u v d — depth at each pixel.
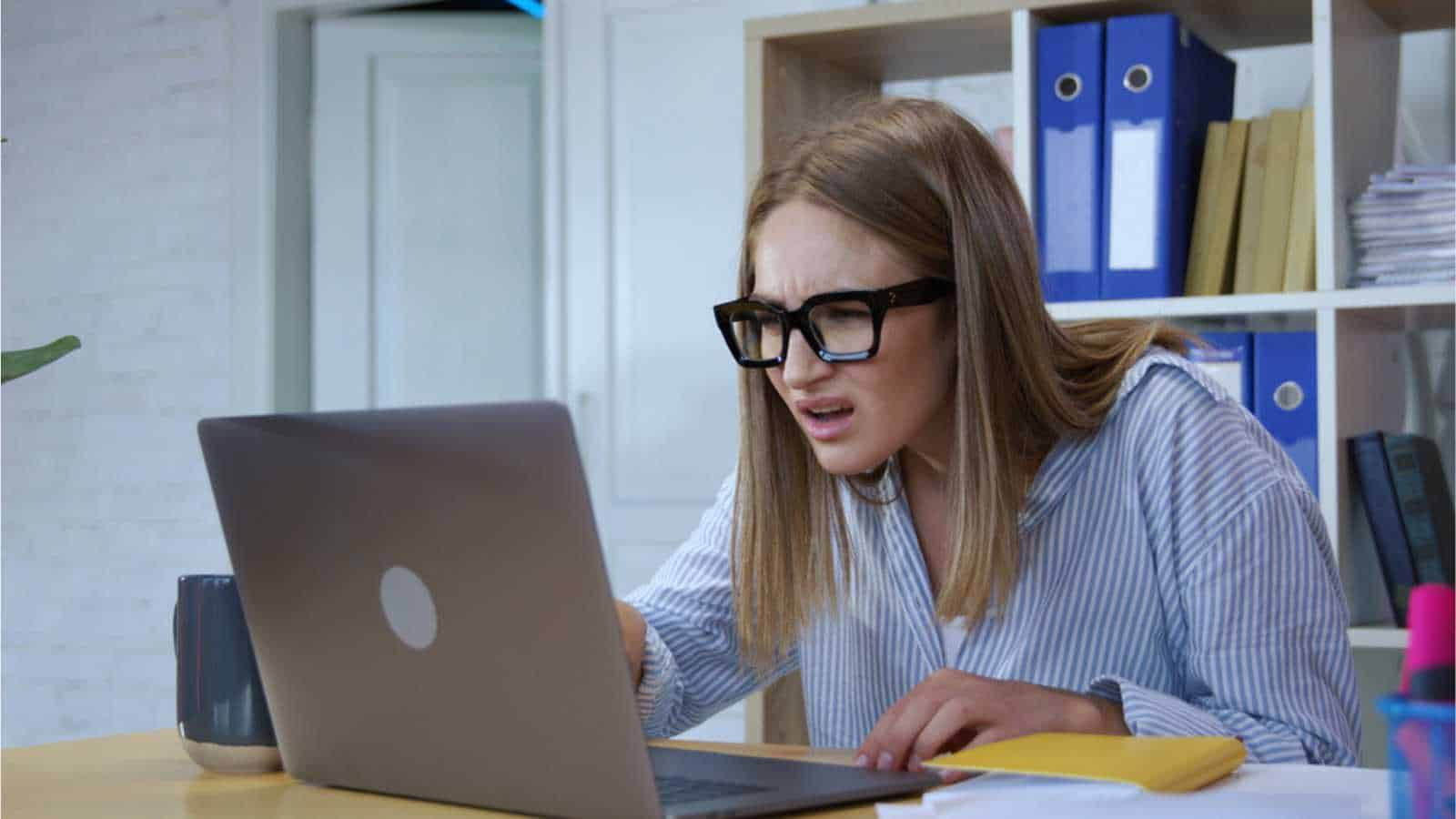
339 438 1.00
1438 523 2.16
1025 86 2.29
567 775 0.93
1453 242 2.10
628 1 3.55
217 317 4.08
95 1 4.25
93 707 4.23
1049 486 1.38
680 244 3.50
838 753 1.23
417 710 1.01
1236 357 2.21
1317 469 2.16
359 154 4.07
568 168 3.62
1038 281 1.33
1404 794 0.72
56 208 4.30
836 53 2.54
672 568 1.51
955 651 1.43
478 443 0.91
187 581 1.18
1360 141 2.27
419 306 4.05
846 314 1.25
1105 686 1.17
